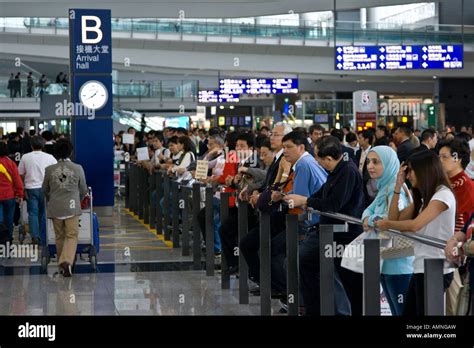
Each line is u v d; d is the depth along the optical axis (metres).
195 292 10.17
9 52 38.03
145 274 11.58
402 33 38.19
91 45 17.55
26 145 17.92
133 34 38.06
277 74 43.78
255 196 9.30
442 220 5.77
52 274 11.68
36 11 28.52
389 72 41.69
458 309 5.42
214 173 12.77
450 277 5.40
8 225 13.91
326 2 31.36
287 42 39.41
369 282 5.66
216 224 12.53
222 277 10.38
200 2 27.34
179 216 15.53
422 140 12.55
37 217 14.22
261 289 8.57
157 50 38.88
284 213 8.70
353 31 39.34
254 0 27.83
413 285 5.88
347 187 7.44
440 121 37.59
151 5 28.12
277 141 9.47
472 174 8.90
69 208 11.37
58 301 9.70
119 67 40.72
